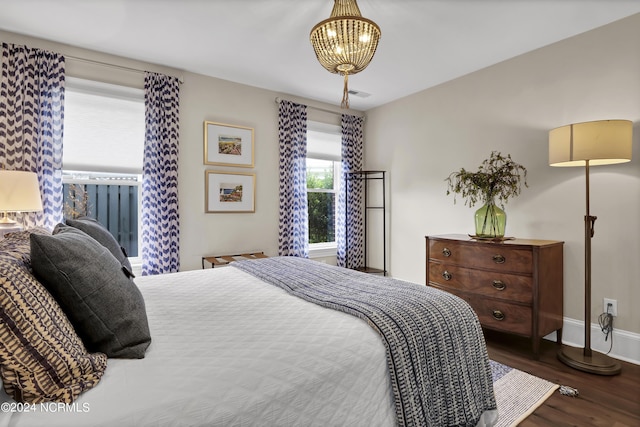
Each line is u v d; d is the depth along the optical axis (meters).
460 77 3.51
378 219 4.45
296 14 2.37
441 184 3.71
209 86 3.49
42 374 0.82
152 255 3.15
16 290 0.83
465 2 2.23
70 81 2.82
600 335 2.55
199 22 2.47
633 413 1.79
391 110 4.28
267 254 3.89
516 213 3.05
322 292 1.67
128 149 3.12
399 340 1.25
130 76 3.08
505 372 2.24
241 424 0.87
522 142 3.02
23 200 2.18
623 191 2.45
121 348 1.03
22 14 2.35
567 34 2.66
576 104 2.68
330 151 4.47
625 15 2.40
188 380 0.92
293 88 3.84
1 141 2.54
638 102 2.37
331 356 1.11
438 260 3.07
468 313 1.53
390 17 2.41
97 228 1.78
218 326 1.29
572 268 2.70
